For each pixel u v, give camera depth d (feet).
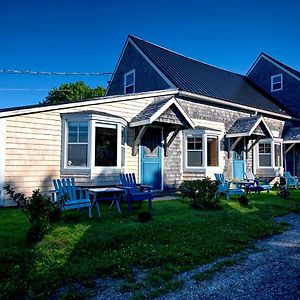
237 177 47.50
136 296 10.21
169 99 33.99
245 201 29.07
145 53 48.21
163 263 13.52
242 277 12.13
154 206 26.86
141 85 48.32
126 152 34.27
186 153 40.96
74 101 30.27
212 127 44.37
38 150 28.17
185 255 14.52
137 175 35.45
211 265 13.52
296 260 14.33
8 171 26.48
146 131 36.83
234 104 46.57
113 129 31.27
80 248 14.83
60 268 12.46
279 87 66.08
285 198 34.81
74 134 29.84
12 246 14.48
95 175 29.25
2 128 26.35
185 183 28.35
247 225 20.89
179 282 11.46
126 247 15.43
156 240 16.74
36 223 15.47
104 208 26.00
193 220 21.11
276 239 18.37
